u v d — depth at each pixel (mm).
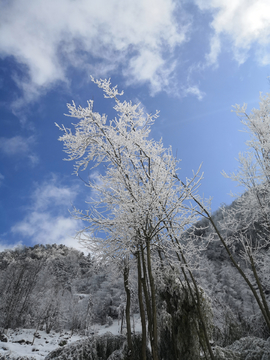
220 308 10891
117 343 6848
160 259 6449
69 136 6133
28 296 30141
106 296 30844
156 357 3887
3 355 9117
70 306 33875
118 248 5809
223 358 5891
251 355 6066
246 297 22875
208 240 6160
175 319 5977
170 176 5648
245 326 11477
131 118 6652
